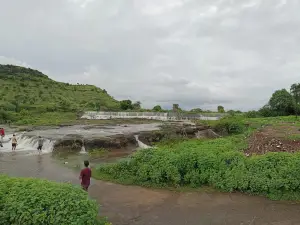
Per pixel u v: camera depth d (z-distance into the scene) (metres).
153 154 12.84
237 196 10.22
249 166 11.09
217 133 28.20
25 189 6.78
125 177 12.39
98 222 6.93
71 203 6.23
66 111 66.81
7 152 22.41
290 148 13.23
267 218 8.40
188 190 10.93
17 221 6.08
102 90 122.38
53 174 14.63
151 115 59.06
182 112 61.31
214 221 8.23
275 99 40.25
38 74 127.44
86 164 10.61
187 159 11.89
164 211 9.01
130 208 9.27
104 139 23.09
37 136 26.55
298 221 8.18
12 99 75.94
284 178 10.22
